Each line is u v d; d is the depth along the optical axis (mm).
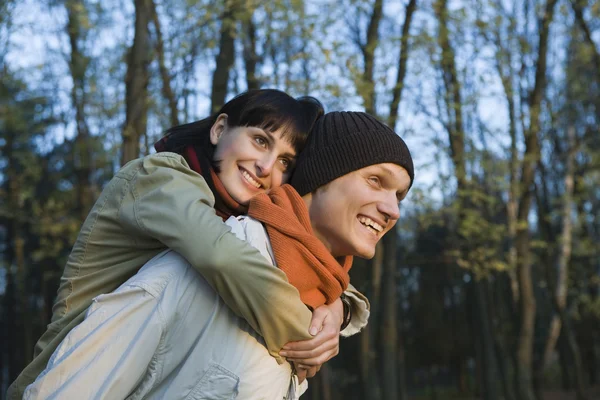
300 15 8062
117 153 12516
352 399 22859
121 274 1882
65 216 14031
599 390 22203
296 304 1709
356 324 2211
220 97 7703
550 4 12164
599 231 19547
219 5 7523
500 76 11711
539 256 16969
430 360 26016
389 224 1969
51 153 18750
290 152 2193
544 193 17328
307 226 1887
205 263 1640
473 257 11781
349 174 1938
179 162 1919
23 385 1884
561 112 15055
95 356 1590
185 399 1648
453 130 10734
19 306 23359
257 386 1708
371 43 9227
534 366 19125
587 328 22188
